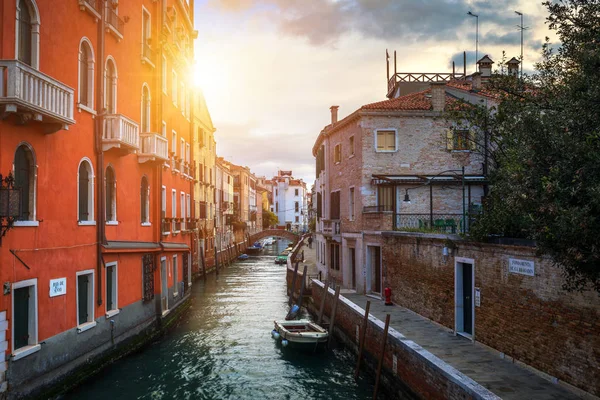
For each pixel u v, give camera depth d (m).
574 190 6.50
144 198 18.03
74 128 12.29
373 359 13.42
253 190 84.81
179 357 16.06
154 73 19.14
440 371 9.02
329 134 27.11
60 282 11.44
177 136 23.62
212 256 42.28
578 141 6.91
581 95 7.21
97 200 13.44
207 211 39.56
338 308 18.14
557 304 9.35
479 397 7.57
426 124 21.91
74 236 12.15
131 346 15.61
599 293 7.76
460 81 27.30
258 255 63.31
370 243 20.98
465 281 13.34
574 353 8.90
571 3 7.93
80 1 12.48
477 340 12.27
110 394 12.52
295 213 115.50
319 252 31.84
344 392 12.93
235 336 19.22
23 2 10.45
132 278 15.91
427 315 15.38
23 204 10.40
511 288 10.84
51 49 11.27
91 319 12.98
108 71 14.88
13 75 9.05
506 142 12.59
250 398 12.69
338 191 25.41
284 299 28.53
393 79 29.03
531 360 10.11
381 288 19.78
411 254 16.70
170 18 21.92
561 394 8.77
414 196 21.44
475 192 21.67
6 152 9.71
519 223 10.84
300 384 13.66
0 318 9.35
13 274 9.76
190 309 25.16
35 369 10.37
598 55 7.14
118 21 14.97
